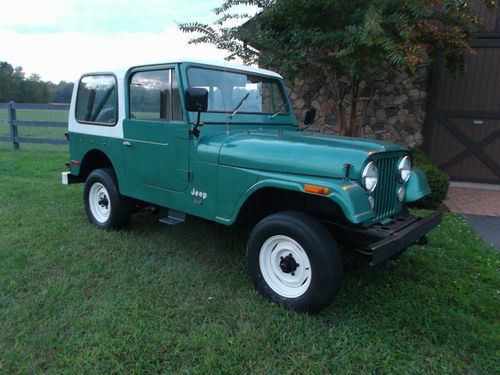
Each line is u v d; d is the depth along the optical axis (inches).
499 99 295.1
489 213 223.5
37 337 94.4
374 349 94.1
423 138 308.7
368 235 104.7
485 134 302.2
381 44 192.2
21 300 111.1
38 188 244.8
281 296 110.7
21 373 82.8
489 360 91.0
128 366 86.1
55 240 158.2
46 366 85.5
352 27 197.6
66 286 119.5
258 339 96.6
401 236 103.4
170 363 87.4
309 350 93.2
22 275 126.3
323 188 97.7
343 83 291.1
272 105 159.6
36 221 181.5
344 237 111.3
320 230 102.7
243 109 145.9
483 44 290.5
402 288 125.1
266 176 109.4
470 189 289.4
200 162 125.6
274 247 113.8
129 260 141.9
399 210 127.0
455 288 127.3
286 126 162.1
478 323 105.9
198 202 128.9
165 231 174.4
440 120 307.0
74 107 182.1
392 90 303.9
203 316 106.5
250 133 132.6
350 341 97.0
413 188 127.7
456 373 87.6
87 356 88.2
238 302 113.5
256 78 152.3
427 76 299.1
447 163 312.5
